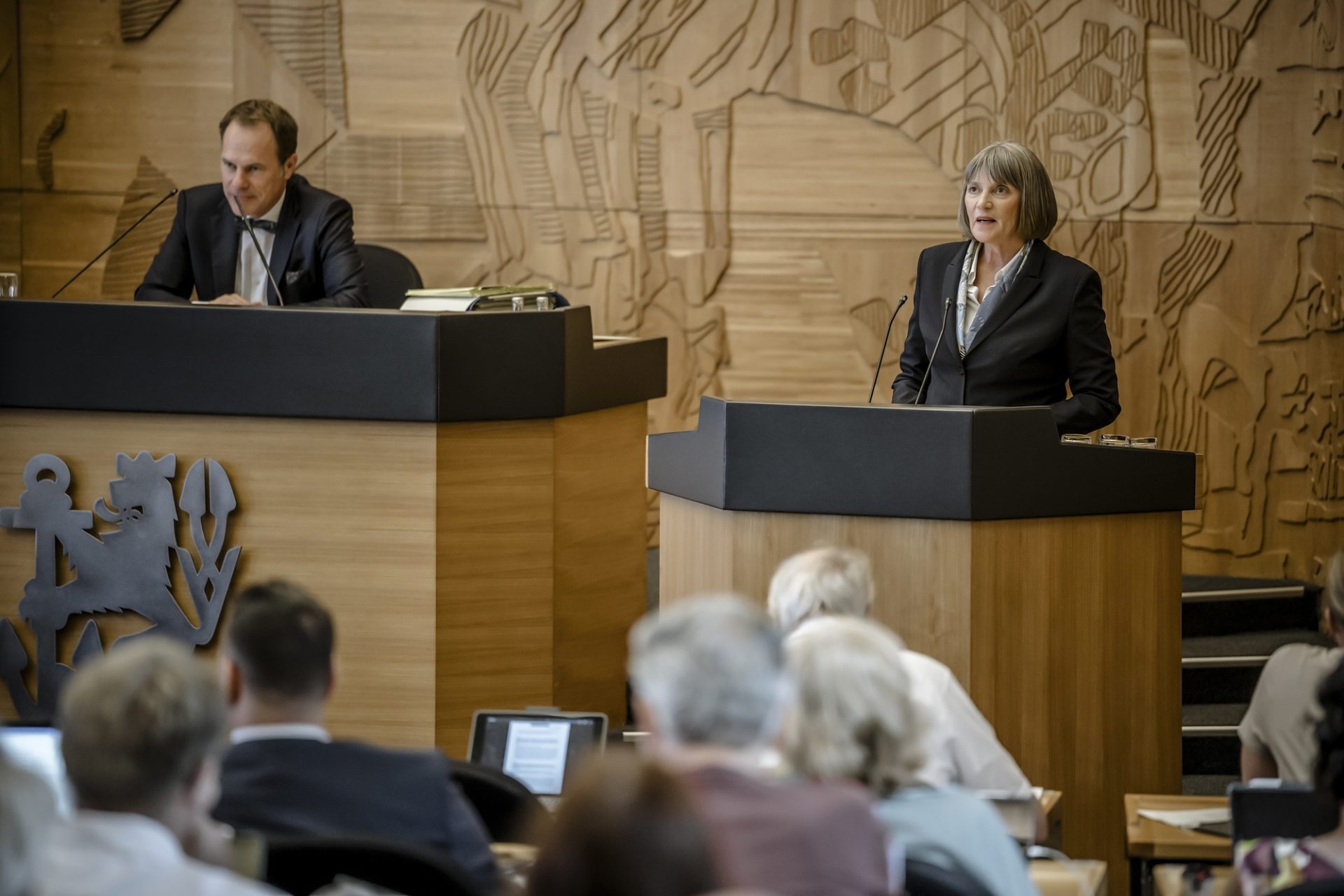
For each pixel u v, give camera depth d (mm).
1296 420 12516
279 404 7492
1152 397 12742
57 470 7668
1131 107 12633
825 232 12984
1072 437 7871
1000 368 8305
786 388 13102
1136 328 12727
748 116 12953
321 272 9500
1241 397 12641
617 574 8586
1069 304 8305
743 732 3807
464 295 8273
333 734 7668
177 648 3668
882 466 6973
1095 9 12625
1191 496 7480
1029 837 5602
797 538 7180
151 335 7547
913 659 5852
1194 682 10375
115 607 7645
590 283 13031
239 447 7609
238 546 7629
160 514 7602
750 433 7145
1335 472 12375
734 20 12852
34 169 12961
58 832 3393
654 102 12938
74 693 3537
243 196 9312
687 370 13062
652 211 13008
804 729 4344
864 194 12953
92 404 7598
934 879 4234
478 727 5711
